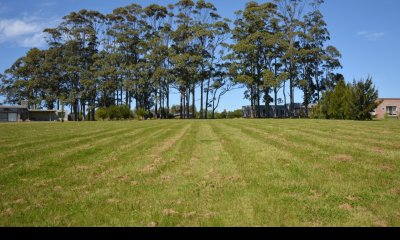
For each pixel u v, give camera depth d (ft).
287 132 65.92
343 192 23.11
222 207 20.58
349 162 33.09
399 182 25.41
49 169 32.37
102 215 19.62
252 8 207.41
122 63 228.22
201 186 25.48
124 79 227.40
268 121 113.50
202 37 214.69
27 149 46.03
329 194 22.71
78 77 244.42
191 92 227.40
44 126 103.91
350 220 18.38
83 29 238.48
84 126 101.04
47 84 248.93
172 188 25.11
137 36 229.45
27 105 250.78
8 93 266.16
